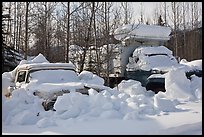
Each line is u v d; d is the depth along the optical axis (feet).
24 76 33.83
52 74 33.58
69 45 63.67
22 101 25.13
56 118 23.34
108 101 24.89
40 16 81.97
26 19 73.56
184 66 46.39
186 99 35.53
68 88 28.30
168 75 38.06
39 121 21.83
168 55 57.31
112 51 60.08
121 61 60.54
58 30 71.51
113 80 61.77
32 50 88.89
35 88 28.76
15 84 34.22
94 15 60.80
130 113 23.47
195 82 38.27
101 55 58.95
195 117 23.94
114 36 62.13
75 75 34.83
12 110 23.97
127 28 62.85
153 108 25.96
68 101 24.53
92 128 20.71
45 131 20.29
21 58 71.31
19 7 92.12
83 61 59.16
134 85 39.63
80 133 19.58
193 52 142.10
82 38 61.41
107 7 61.41
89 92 27.09
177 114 25.18
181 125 21.13
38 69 33.78
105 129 20.42
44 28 78.84
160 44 69.36
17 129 21.07
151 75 47.65
